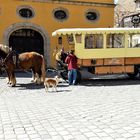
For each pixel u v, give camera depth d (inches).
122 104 446.3
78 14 1082.1
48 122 354.0
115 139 282.2
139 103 450.9
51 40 1058.1
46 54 1052.5
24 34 1051.9
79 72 706.2
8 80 716.0
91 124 338.0
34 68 699.4
